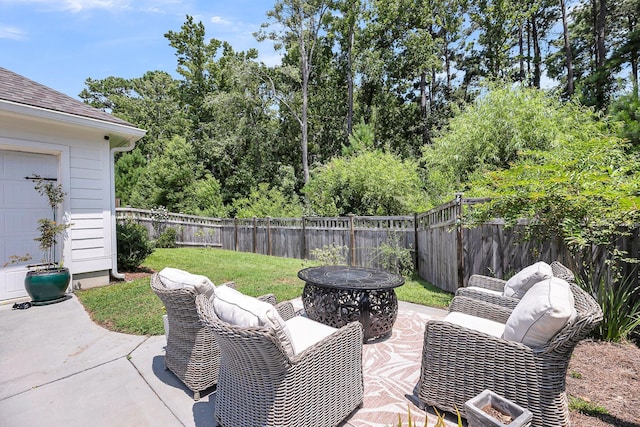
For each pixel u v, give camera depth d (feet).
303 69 59.62
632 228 10.64
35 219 17.16
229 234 39.45
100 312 13.76
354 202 32.86
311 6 55.67
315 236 29.58
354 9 56.80
